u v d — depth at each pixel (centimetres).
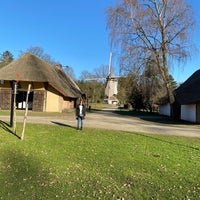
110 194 709
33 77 3491
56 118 2580
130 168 926
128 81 3300
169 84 3291
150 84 3394
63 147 1205
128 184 781
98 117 3145
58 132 1588
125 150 1188
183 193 731
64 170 884
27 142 1278
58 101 3700
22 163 942
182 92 3894
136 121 2838
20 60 3688
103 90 9038
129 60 3067
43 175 833
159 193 726
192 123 2873
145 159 1050
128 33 3039
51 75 3791
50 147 1197
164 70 3116
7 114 2825
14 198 669
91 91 9056
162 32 3006
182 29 2980
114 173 868
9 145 1202
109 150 1175
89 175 844
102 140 1398
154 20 3002
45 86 3672
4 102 3744
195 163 1023
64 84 4256
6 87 3731
